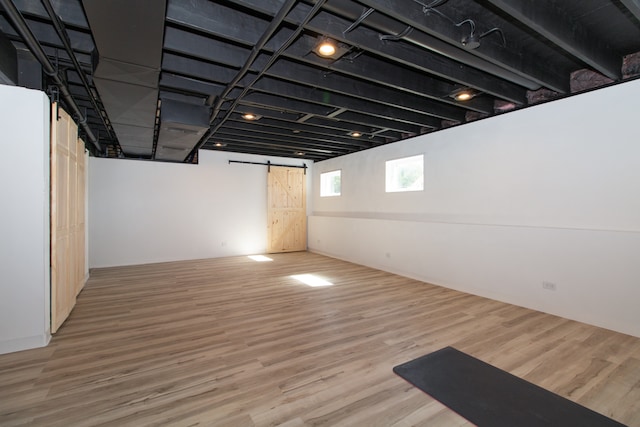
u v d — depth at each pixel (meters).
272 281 5.05
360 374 2.24
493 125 4.21
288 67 3.12
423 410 1.84
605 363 2.38
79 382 2.12
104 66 2.40
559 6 2.26
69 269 3.39
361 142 6.39
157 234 6.75
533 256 3.63
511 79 3.16
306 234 8.55
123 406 1.87
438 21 2.21
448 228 4.64
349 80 3.49
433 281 4.88
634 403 1.89
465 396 1.97
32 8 2.11
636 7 1.91
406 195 5.64
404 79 3.32
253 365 2.37
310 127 5.28
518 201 3.93
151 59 2.29
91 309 3.64
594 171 3.25
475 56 2.78
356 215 6.95
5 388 2.04
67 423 1.72
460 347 2.66
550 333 2.94
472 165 4.48
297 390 2.04
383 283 4.92
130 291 4.43
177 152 5.81
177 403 1.90
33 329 2.62
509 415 1.79
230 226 7.54
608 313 3.03
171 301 3.97
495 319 3.32
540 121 3.70
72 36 2.55
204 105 3.89
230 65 2.86
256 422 1.73
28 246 2.59
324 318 3.37
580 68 3.32
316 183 8.51
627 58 3.00
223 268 6.10
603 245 3.06
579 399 1.93
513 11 2.01
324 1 1.90
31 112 2.58
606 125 3.16
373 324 3.20
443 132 4.91
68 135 3.28
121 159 6.41
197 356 2.51
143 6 1.67
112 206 6.33
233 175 7.56
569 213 3.45
